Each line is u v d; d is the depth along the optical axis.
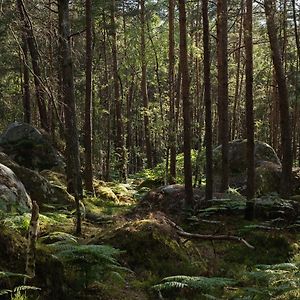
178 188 14.96
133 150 36.62
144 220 9.12
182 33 13.07
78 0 23.72
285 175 15.07
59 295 5.95
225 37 15.02
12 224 7.91
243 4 17.81
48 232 9.25
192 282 6.36
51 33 11.97
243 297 6.90
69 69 11.67
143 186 23.05
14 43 18.70
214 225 12.02
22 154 19.59
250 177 12.62
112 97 34.16
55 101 10.41
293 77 19.92
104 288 6.85
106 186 19.75
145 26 25.94
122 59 27.28
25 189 12.15
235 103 30.83
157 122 21.72
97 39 28.73
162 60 28.30
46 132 21.47
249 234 10.88
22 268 5.60
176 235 9.17
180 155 23.00
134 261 8.16
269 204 12.77
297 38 18.23
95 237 8.93
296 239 10.92
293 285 6.48
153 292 7.15
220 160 20.31
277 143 30.72
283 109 14.77
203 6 12.95
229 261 9.72
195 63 28.86
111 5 23.66
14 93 31.30
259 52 29.39
